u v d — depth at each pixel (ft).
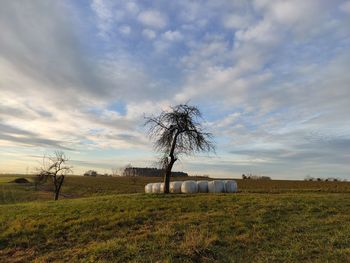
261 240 50.06
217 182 121.90
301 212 69.41
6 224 68.18
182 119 122.52
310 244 46.83
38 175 170.40
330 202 80.69
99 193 239.91
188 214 69.77
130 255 45.11
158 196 101.04
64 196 229.04
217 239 49.85
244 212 69.87
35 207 89.81
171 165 121.90
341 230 53.98
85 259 44.55
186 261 41.63
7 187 282.36
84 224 64.23
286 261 40.65
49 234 59.16
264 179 362.74
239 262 41.22
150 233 55.83
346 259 40.11
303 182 278.67
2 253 51.13
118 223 63.93
